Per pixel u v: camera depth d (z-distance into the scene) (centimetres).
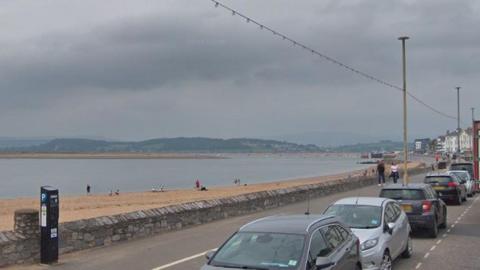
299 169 14925
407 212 1587
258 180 9306
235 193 4781
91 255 1295
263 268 686
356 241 882
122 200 4406
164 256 1288
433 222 1590
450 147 16738
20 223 1180
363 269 1033
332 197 3066
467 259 1268
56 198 1209
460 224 1941
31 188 8294
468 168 3956
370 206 1188
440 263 1221
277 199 2511
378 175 4519
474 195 3372
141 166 18625
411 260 1259
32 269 1138
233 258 716
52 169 16062
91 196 5116
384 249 1080
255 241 742
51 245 1193
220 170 14700
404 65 3538
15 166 18975
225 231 1709
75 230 1339
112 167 17712
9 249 1144
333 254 774
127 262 1216
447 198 2702
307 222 788
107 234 1440
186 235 1625
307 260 702
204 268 704
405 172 3575
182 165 19738
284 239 736
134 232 1545
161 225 1669
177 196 4678
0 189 8038
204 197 4356
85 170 15275
